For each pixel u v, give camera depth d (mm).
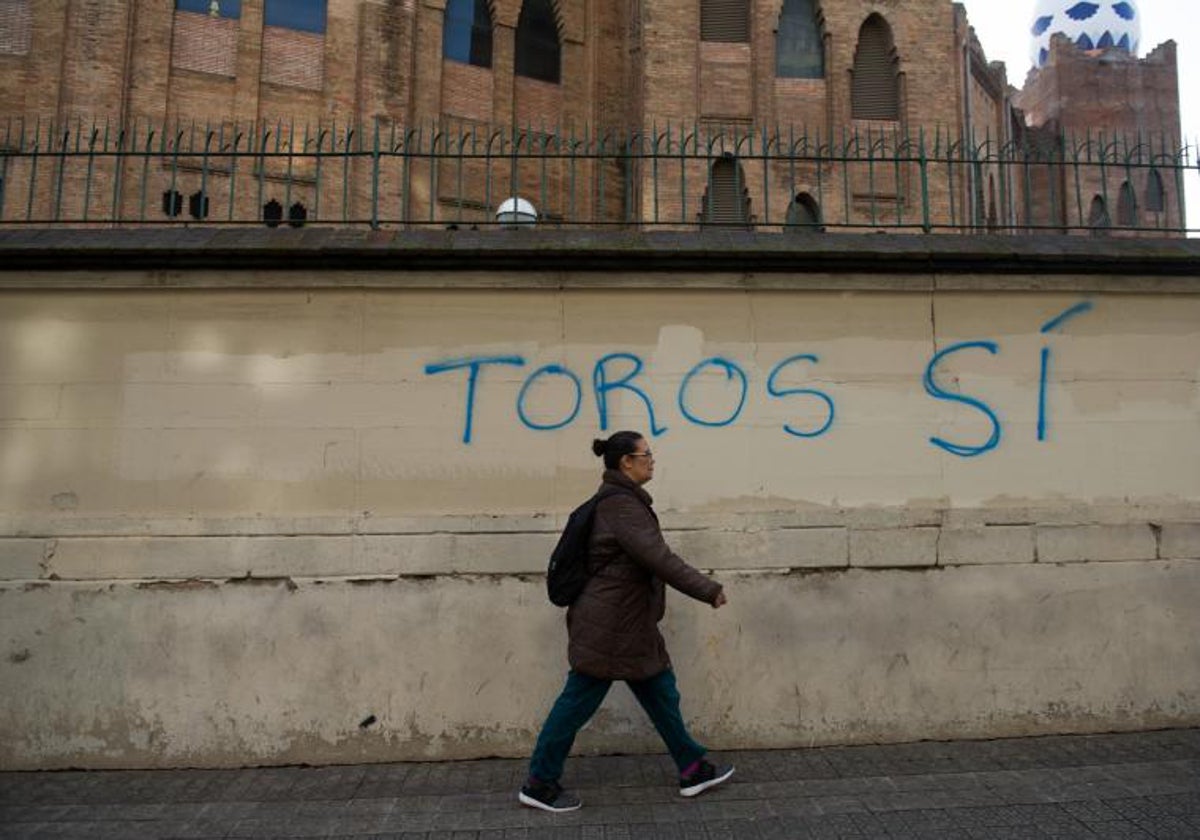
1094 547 5027
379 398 4859
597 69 20922
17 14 16438
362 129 17953
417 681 4699
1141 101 33969
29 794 4277
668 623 4816
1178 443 5148
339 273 4871
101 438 4777
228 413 4824
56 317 4828
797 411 5000
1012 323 5133
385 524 4758
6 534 4688
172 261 4805
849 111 19703
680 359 4977
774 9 19781
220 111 17484
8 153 4938
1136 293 5184
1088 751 4691
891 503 4984
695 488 4918
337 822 3945
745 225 5062
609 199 19078
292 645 4680
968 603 4945
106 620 4652
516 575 4773
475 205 18062
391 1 18656
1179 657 5020
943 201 18250
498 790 4285
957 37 20984
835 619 4883
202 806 4129
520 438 4883
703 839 3762
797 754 4723
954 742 4863
